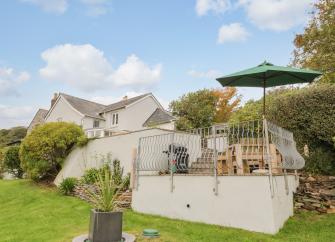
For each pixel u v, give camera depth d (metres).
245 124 7.78
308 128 9.65
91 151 14.46
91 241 5.39
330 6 15.78
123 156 12.49
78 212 8.73
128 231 6.46
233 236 5.83
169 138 10.12
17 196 12.47
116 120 30.69
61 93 33.09
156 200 8.38
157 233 6.04
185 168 8.74
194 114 36.59
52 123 15.66
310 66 15.62
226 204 6.67
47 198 11.47
